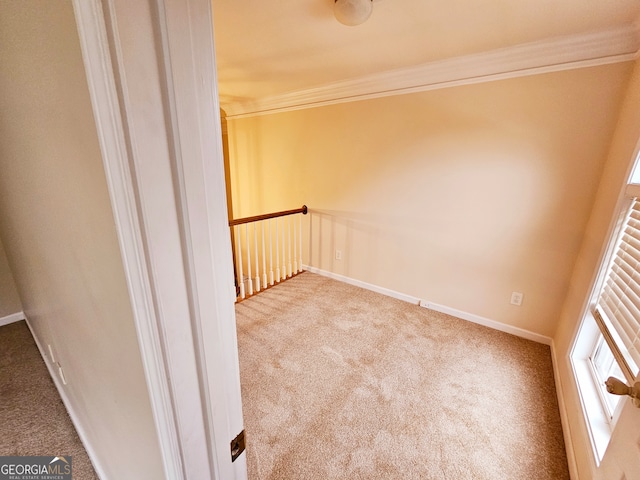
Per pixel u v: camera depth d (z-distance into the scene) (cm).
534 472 133
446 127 237
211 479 54
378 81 257
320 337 234
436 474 132
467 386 184
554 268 213
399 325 252
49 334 151
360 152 292
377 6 144
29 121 60
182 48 33
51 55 41
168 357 42
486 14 151
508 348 221
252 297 304
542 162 204
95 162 38
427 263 275
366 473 132
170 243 38
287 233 376
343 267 339
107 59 30
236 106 371
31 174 73
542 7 144
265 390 179
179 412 46
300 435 150
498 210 228
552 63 187
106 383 77
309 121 321
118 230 36
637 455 70
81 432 144
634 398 70
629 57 166
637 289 113
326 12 151
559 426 157
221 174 42
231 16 154
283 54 206
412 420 159
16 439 149
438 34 174
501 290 239
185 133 36
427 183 257
